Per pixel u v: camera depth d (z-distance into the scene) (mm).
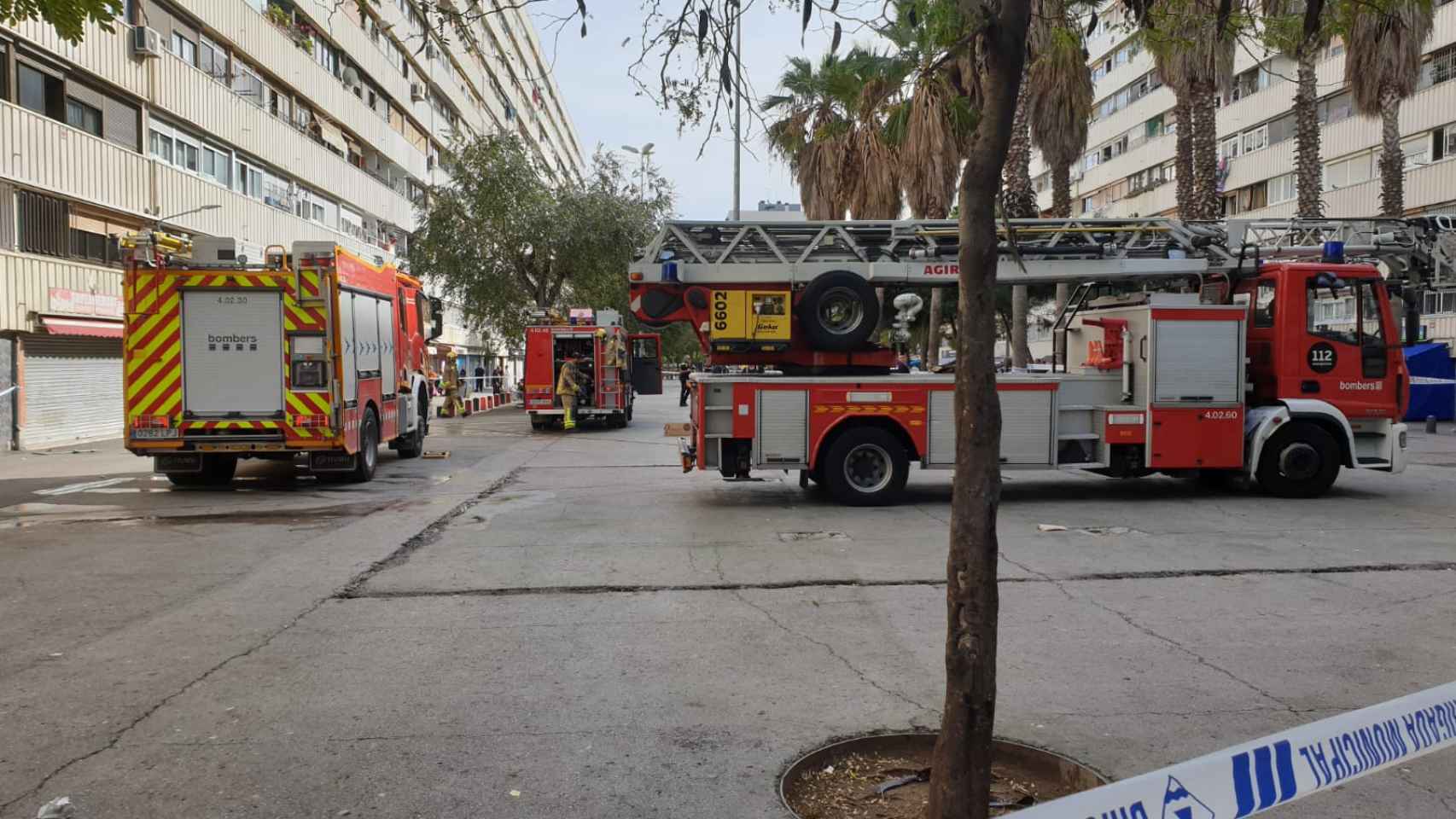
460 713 4480
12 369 18172
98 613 6289
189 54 23406
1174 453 10938
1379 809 3551
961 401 3123
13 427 18234
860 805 3559
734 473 11016
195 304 11945
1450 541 8648
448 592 6832
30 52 18047
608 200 33125
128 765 3902
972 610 3096
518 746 4094
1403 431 11234
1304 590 6824
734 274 11234
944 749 3139
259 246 26859
